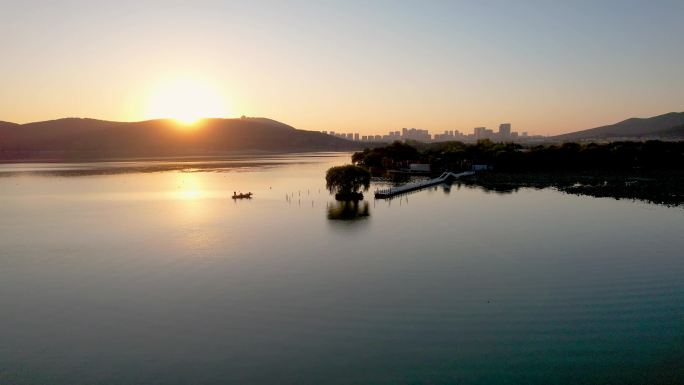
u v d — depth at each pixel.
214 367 36.75
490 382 34.47
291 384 34.28
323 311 47.28
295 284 55.53
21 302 50.88
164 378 35.34
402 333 42.34
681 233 81.62
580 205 114.19
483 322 44.56
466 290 53.09
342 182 126.50
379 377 35.16
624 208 108.62
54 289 54.91
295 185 167.25
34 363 37.91
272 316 46.19
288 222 94.69
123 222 96.38
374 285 55.00
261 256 68.19
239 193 140.12
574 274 58.84
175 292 53.28
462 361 37.44
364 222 94.00
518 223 91.94
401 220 95.94
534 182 167.75
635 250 70.38
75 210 112.75
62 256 69.56
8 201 130.62
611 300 49.88
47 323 45.31
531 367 36.47
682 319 44.88
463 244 74.75
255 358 38.09
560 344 40.12
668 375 35.28
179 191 151.12
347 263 64.31
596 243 74.94
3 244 77.31
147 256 68.94
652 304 48.69
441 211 107.19
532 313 46.56
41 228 90.75
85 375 36.00
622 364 36.84
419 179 189.50
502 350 39.16
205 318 45.94
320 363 37.19
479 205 116.06
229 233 84.38
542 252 69.56
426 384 34.19
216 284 55.84
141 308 48.62
